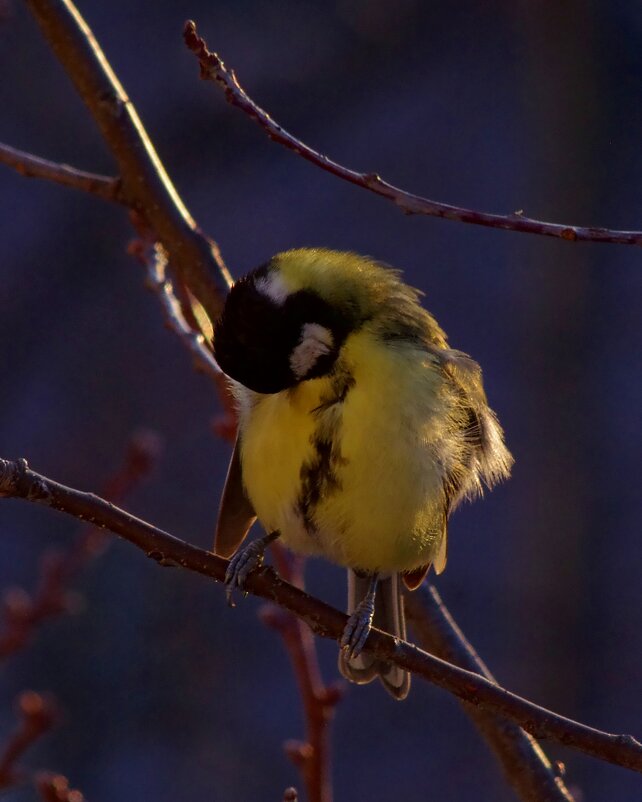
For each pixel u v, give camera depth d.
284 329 5.26
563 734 4.45
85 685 14.48
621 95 16.97
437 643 5.98
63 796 5.93
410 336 5.54
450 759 14.44
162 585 15.12
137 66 18.02
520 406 16.42
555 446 15.95
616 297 16.75
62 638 14.60
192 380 16.86
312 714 5.49
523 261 17.34
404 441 5.34
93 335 17.19
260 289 5.29
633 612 15.20
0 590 14.80
